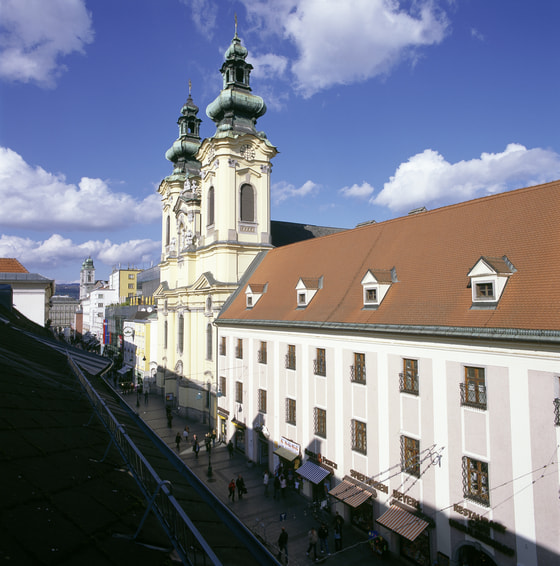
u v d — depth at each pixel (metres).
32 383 9.89
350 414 27.73
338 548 25.23
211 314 50.78
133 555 4.78
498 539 19.06
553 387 17.81
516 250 22.83
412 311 24.88
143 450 9.06
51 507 5.04
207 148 53.31
